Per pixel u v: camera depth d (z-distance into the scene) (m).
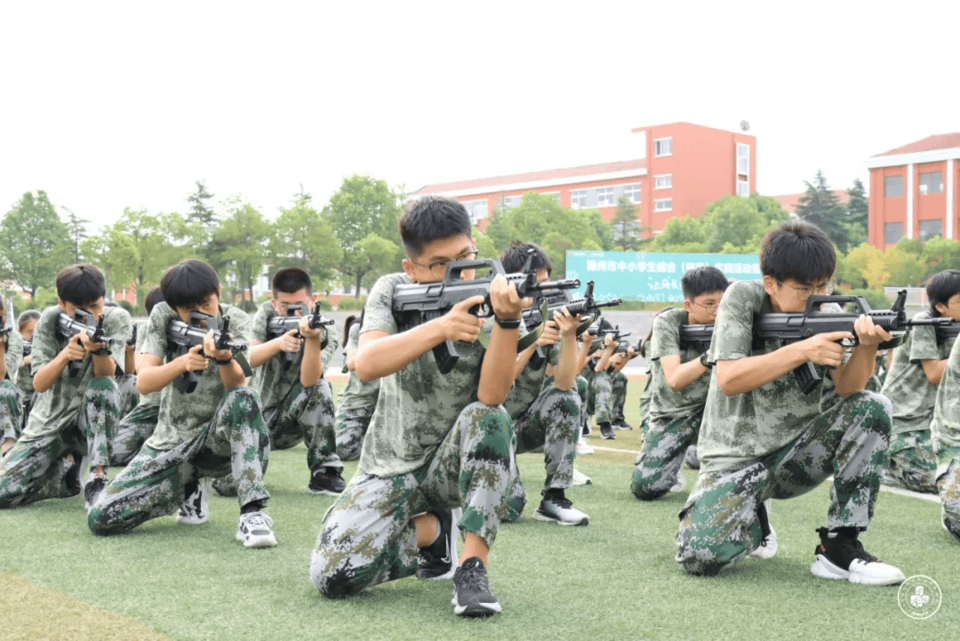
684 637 2.76
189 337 4.24
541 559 3.83
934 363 5.31
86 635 2.78
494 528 3.01
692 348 5.29
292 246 48.78
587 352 5.93
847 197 85.31
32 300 51.66
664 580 3.46
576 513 4.62
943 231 56.06
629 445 8.67
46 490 5.16
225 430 4.20
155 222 48.41
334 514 3.19
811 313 3.47
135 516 4.23
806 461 3.55
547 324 4.67
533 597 3.22
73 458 5.32
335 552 3.11
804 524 4.62
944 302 5.25
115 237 47.28
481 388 3.00
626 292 29.98
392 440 3.20
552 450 4.74
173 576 3.50
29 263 51.41
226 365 4.12
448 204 3.08
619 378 10.27
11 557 3.81
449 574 3.49
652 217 72.44
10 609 3.04
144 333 4.41
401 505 3.17
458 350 3.08
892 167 57.94
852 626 2.87
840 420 3.47
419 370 3.11
